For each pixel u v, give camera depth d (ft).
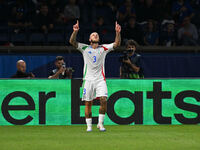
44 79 111.14
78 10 178.29
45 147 77.82
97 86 96.68
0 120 110.01
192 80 113.60
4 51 146.82
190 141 84.79
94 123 111.24
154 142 83.35
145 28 165.37
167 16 176.65
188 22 169.89
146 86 112.37
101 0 189.37
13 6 172.65
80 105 111.24
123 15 173.06
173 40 166.30
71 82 111.34
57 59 123.85
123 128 104.53
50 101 111.04
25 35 163.94
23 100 110.52
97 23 168.25
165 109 112.88
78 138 88.28
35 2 177.99
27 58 141.69
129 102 111.86
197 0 193.88
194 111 113.39
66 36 159.94
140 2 177.17
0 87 110.11
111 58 142.51
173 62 146.72
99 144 80.84
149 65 145.69
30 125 110.22
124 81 111.96
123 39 156.97
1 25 173.37
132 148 76.69
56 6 176.35
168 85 112.98
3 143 82.33
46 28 164.55
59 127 106.52
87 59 96.63
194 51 154.51
